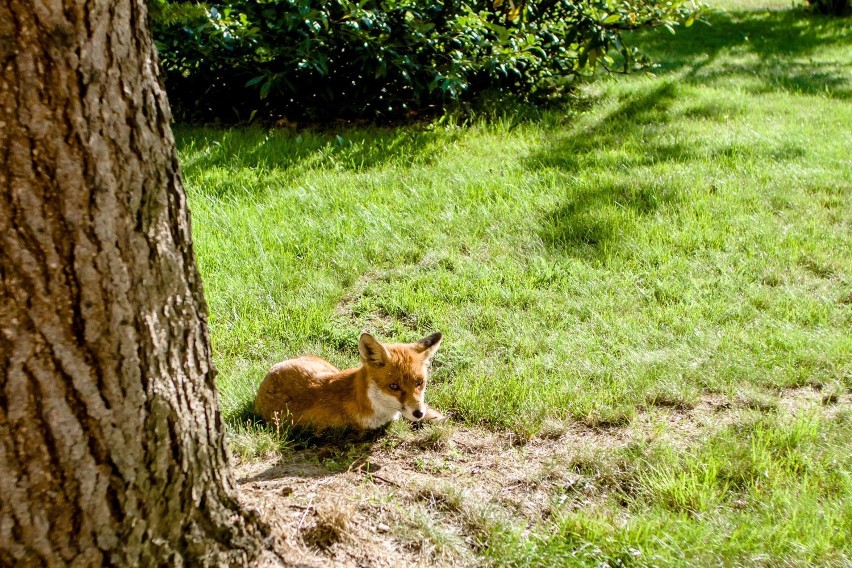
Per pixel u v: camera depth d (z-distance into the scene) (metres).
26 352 2.21
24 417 2.24
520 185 8.31
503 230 7.43
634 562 3.41
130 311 2.41
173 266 2.56
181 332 2.62
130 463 2.48
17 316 2.18
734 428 4.65
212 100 10.24
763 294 6.32
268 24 9.49
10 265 2.15
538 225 7.48
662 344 5.70
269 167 8.66
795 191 8.32
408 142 9.48
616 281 6.55
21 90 2.08
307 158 8.91
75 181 2.21
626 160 9.12
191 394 2.70
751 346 5.60
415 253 7.02
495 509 3.83
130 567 2.55
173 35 9.47
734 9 22.61
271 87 9.69
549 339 5.69
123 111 2.31
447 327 5.89
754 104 11.70
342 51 9.81
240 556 2.94
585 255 7.01
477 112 10.51
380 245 7.08
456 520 3.77
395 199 7.96
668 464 4.20
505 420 4.74
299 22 9.21
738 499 3.97
